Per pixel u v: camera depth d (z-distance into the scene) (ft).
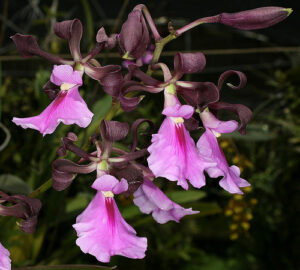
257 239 2.68
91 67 0.78
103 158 0.84
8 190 1.46
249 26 0.77
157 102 2.10
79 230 0.76
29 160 2.03
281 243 2.68
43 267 0.99
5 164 2.15
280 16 0.76
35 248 1.79
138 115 2.27
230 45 3.49
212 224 2.89
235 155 2.27
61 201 1.56
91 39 1.77
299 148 2.64
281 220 2.67
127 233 0.77
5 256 0.80
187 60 0.75
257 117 2.75
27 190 1.48
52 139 1.57
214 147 0.82
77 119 0.75
